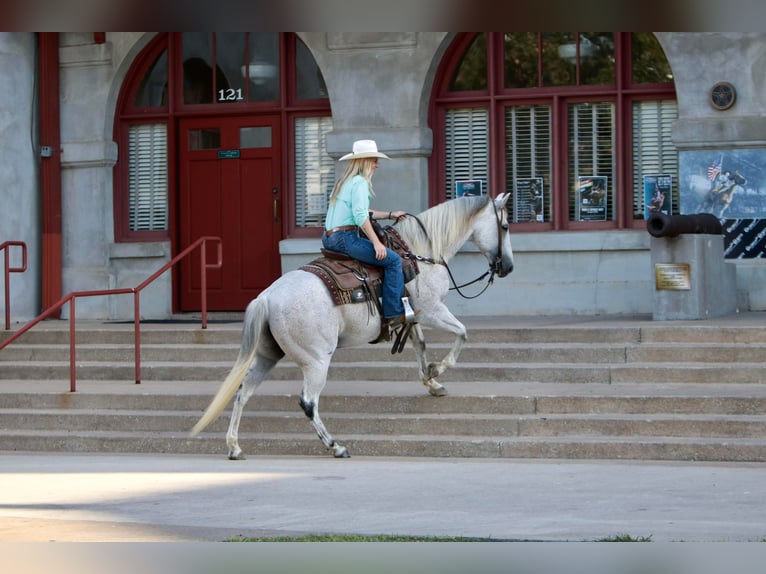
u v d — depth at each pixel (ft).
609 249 49.60
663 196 50.11
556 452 33.65
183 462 34.06
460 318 49.78
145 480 30.78
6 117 53.31
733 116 48.11
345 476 30.96
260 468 32.58
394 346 35.04
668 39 48.75
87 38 55.01
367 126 52.03
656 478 29.91
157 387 40.70
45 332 46.70
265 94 54.39
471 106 52.11
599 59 50.70
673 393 35.83
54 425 38.17
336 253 33.96
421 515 25.72
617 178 50.42
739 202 48.11
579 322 45.03
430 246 35.58
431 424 35.40
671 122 49.70
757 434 33.37
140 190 56.08
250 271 54.44
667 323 42.50
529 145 51.62
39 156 55.31
